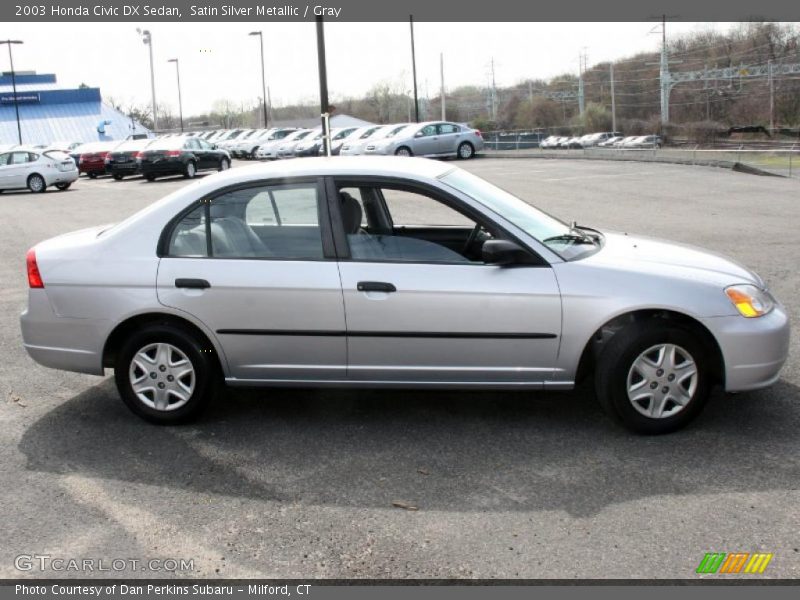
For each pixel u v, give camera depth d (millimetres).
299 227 4695
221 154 33156
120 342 5043
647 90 96938
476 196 4766
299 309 4594
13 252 12422
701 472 4070
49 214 18828
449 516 3721
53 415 5184
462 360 4562
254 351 4707
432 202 4742
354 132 35500
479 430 4730
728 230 12086
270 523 3715
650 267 4520
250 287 4621
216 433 4805
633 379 4496
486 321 4488
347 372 4668
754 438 4469
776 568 3225
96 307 4789
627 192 18719
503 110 110750
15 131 65250
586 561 3316
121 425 4977
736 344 4383
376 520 3709
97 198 23438
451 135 33219
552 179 23000
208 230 4766
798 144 41844
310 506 3863
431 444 4551
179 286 4691
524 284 4457
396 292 4512
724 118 85688
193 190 4828
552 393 5309
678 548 3385
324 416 5031
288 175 4750
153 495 4027
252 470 4285
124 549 3527
